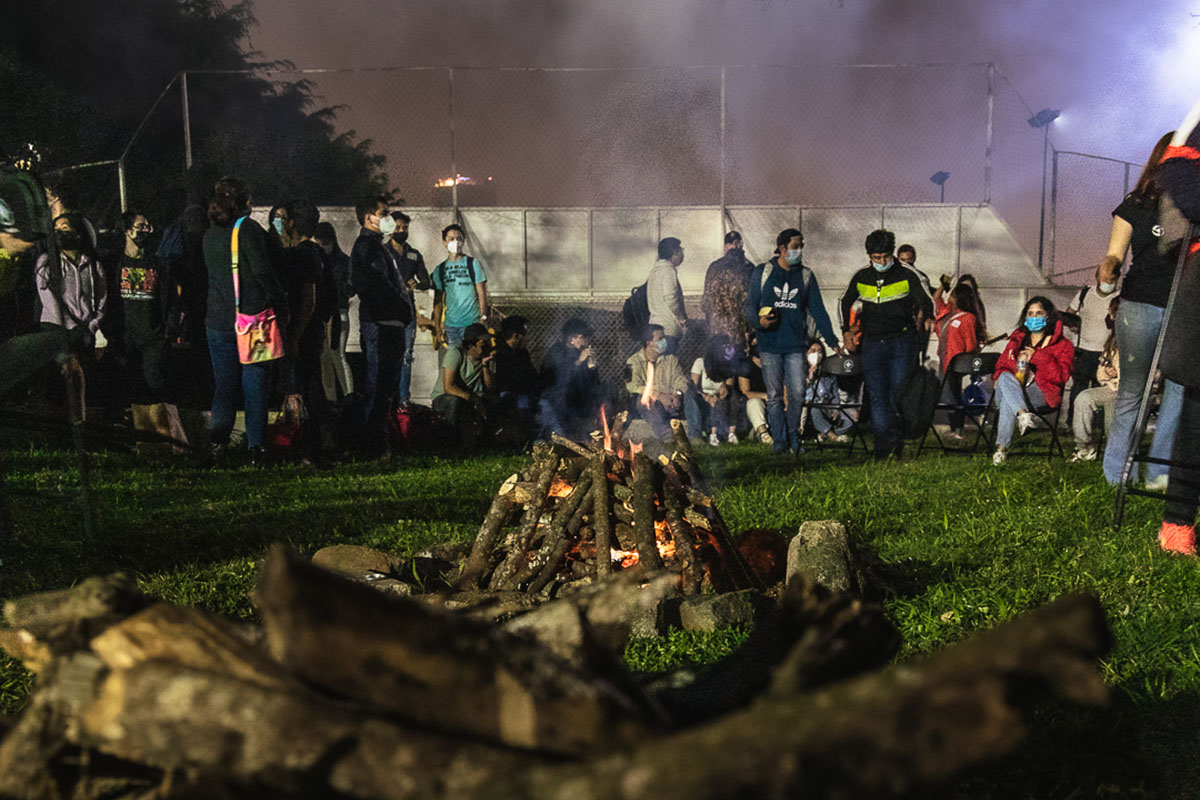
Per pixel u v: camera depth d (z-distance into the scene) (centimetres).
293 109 1474
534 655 144
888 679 118
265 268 879
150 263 961
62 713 154
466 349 1098
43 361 493
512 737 135
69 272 829
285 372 965
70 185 858
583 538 425
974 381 1181
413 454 1041
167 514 648
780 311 1044
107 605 166
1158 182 508
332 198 1462
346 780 132
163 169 1380
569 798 116
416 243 1432
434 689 136
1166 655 326
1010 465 850
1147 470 644
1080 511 570
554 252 1427
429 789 130
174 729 137
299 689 143
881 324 980
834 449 1117
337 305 1073
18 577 451
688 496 431
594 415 1141
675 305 1220
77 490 529
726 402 1223
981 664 117
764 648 208
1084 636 118
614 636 229
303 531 585
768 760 112
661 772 113
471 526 599
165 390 968
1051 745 262
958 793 236
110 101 2183
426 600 369
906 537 543
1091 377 1173
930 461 905
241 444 1020
